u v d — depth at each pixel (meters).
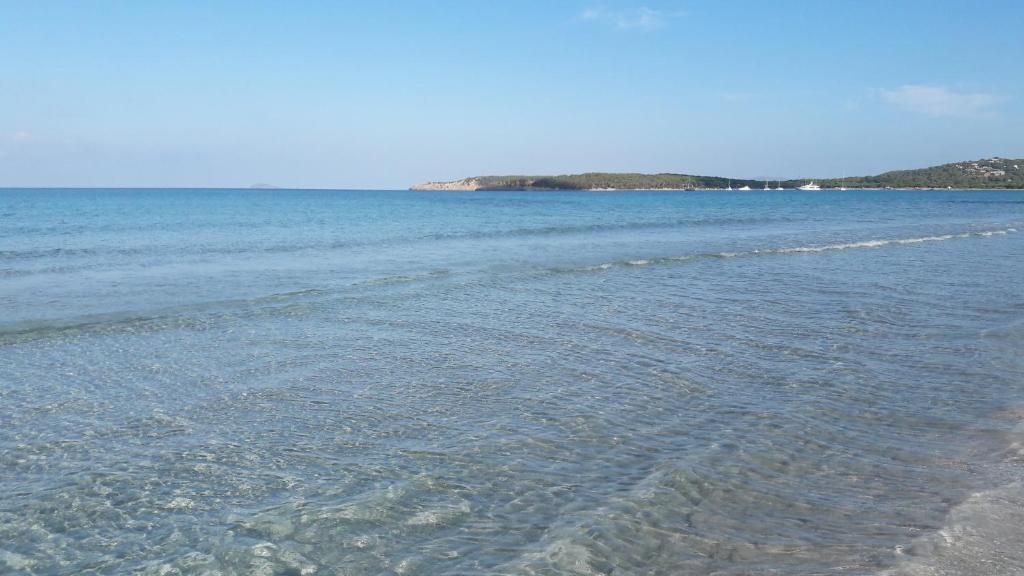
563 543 5.12
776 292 16.80
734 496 5.90
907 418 7.88
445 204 87.38
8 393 8.94
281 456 6.90
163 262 22.67
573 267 21.41
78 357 10.70
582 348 11.38
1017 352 10.74
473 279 18.95
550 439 7.32
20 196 112.50
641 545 5.11
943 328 12.54
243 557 4.99
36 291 16.52
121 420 7.97
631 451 6.96
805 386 9.17
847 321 13.30
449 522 5.50
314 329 12.80
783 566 4.80
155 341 11.77
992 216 54.88
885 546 5.04
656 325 13.12
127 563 4.93
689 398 8.72
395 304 15.30
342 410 8.32
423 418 8.03
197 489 6.15
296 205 81.56
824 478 6.27
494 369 10.15
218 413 8.21
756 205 84.56
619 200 111.06
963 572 4.67
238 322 13.32
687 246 28.91
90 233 34.41
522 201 104.50
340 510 5.71
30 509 5.76
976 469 6.43
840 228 40.53
